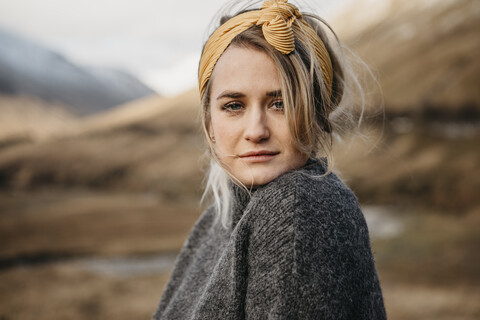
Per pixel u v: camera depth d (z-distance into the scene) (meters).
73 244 21.39
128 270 15.97
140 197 39.72
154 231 24.72
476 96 40.47
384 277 13.27
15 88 115.19
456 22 55.28
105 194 42.25
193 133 56.12
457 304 9.19
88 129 68.44
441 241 18.58
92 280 14.02
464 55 46.94
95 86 159.75
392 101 43.22
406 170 32.06
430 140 36.38
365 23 69.31
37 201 38.28
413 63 49.41
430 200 28.48
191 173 43.72
